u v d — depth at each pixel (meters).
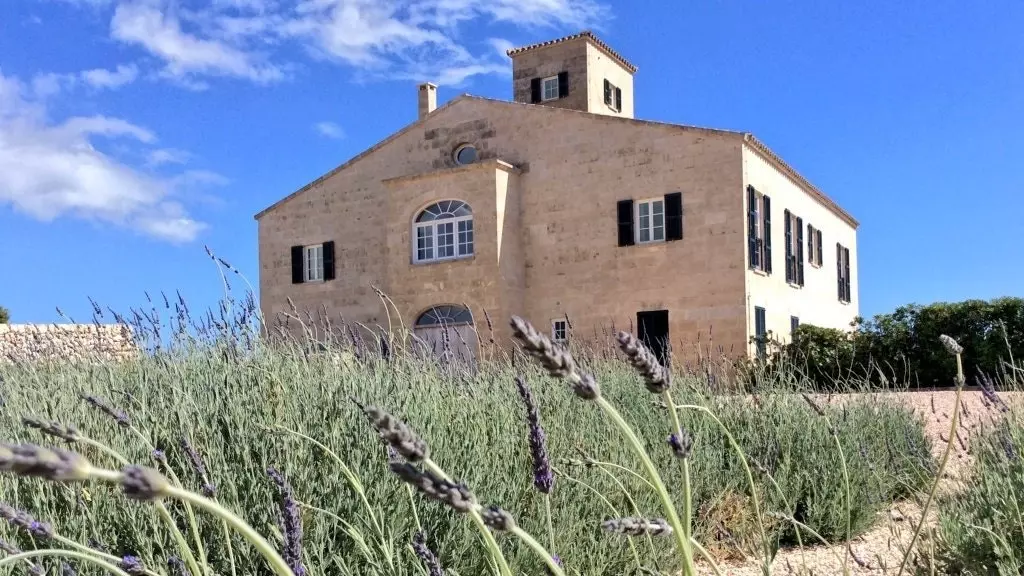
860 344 17.23
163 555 2.84
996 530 3.51
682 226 19.91
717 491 5.11
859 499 5.08
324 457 3.69
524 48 27.98
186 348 5.96
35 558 2.74
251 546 3.10
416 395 4.65
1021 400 5.45
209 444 3.82
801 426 5.92
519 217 22.30
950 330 16.52
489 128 23.02
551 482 1.63
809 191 24.97
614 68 28.94
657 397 5.85
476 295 21.42
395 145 24.53
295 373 5.04
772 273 21.14
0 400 4.63
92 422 3.98
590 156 21.41
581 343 9.11
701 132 19.78
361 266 24.69
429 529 3.39
